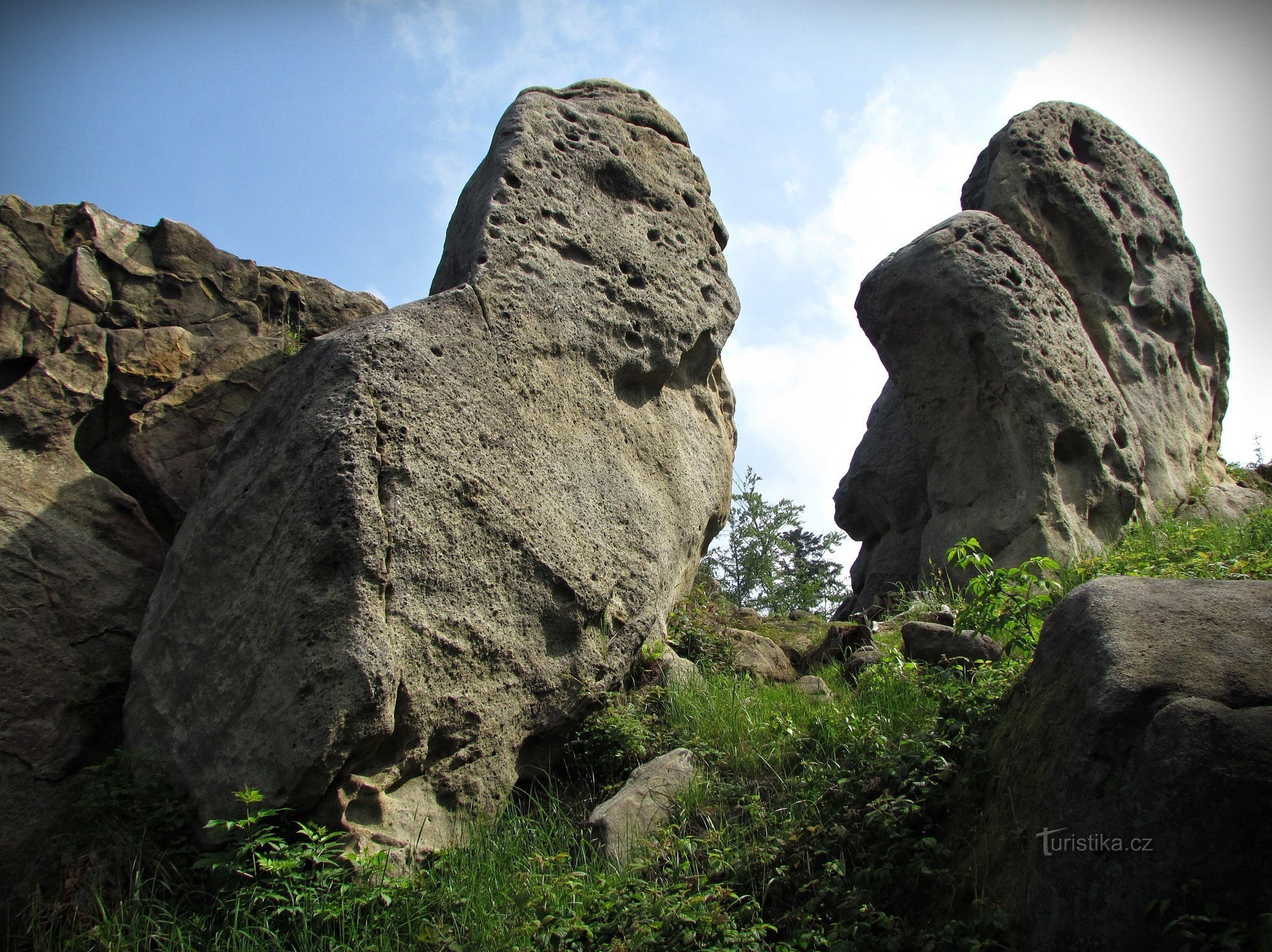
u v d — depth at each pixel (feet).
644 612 20.57
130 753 16.85
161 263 22.36
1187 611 11.10
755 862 13.88
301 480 16.53
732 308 26.20
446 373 18.49
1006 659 17.65
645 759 18.51
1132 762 9.85
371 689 15.06
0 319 19.97
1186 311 35.91
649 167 25.20
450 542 17.33
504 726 17.65
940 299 28.96
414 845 15.52
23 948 14.69
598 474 20.90
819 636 29.55
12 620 17.79
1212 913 8.92
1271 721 9.36
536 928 13.29
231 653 16.49
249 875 14.38
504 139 22.74
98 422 20.68
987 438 28.55
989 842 11.69
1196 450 34.94
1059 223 33.01
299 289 24.62
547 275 21.57
